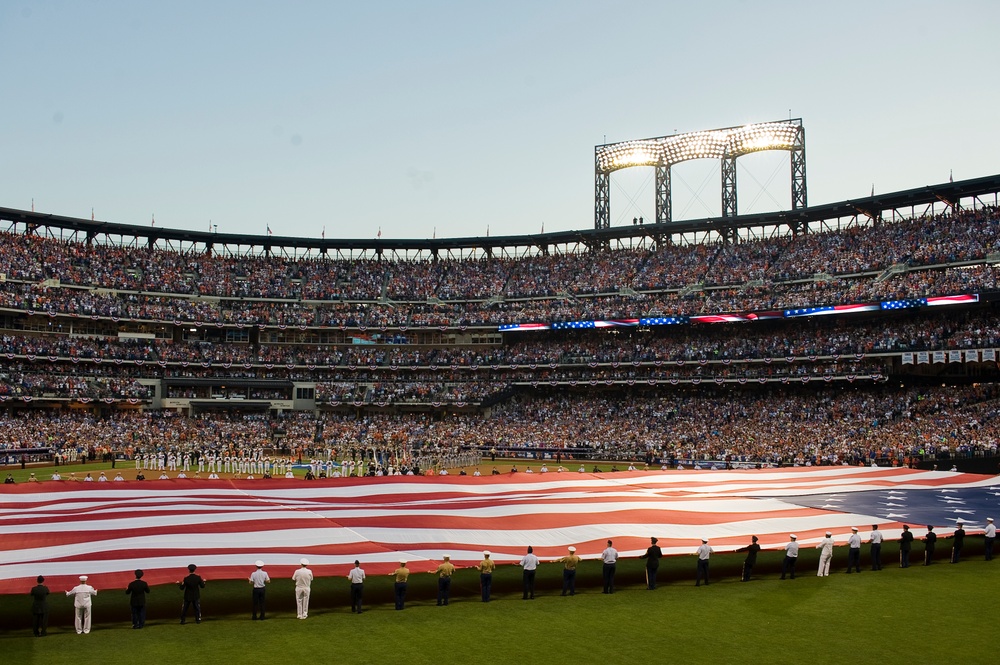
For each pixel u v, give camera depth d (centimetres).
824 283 10838
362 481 5616
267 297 12756
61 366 10769
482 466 8956
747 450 8675
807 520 4391
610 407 11081
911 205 10938
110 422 10069
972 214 10419
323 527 3906
